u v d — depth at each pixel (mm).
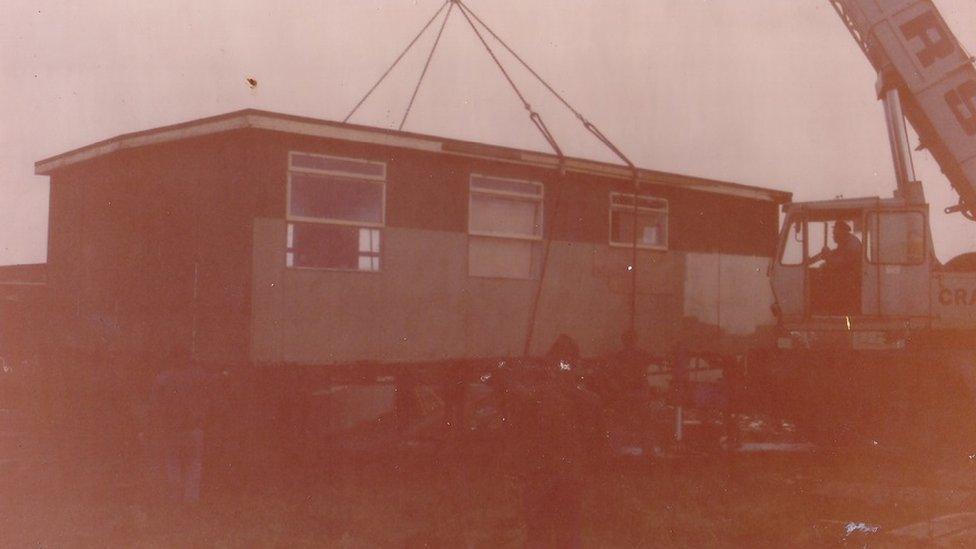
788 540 9773
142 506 10945
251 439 13508
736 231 19672
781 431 19078
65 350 17531
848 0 15602
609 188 17453
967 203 15320
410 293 14836
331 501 11523
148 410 11258
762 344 20016
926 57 15109
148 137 15195
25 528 9727
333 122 14062
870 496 12234
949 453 14625
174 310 14758
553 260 16578
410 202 14883
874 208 15383
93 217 16969
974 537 9664
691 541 9703
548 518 7309
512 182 16109
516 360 7645
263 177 13594
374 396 15914
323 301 14000
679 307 18547
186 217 14656
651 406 16766
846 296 15641
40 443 16062
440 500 11703
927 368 14781
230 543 9250
